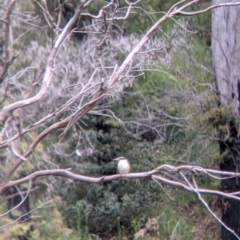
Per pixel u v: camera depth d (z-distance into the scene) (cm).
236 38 2023
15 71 1539
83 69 1600
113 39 2034
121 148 2288
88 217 2272
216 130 2073
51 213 1623
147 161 2280
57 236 1596
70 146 1964
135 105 2236
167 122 2197
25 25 1652
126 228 2316
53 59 945
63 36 957
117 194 2319
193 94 2109
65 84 1596
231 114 2045
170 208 2330
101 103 2108
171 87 2181
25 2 1605
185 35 2200
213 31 2066
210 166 2123
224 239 2167
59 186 2091
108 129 2286
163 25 2228
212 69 2119
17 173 1412
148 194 2338
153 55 1975
